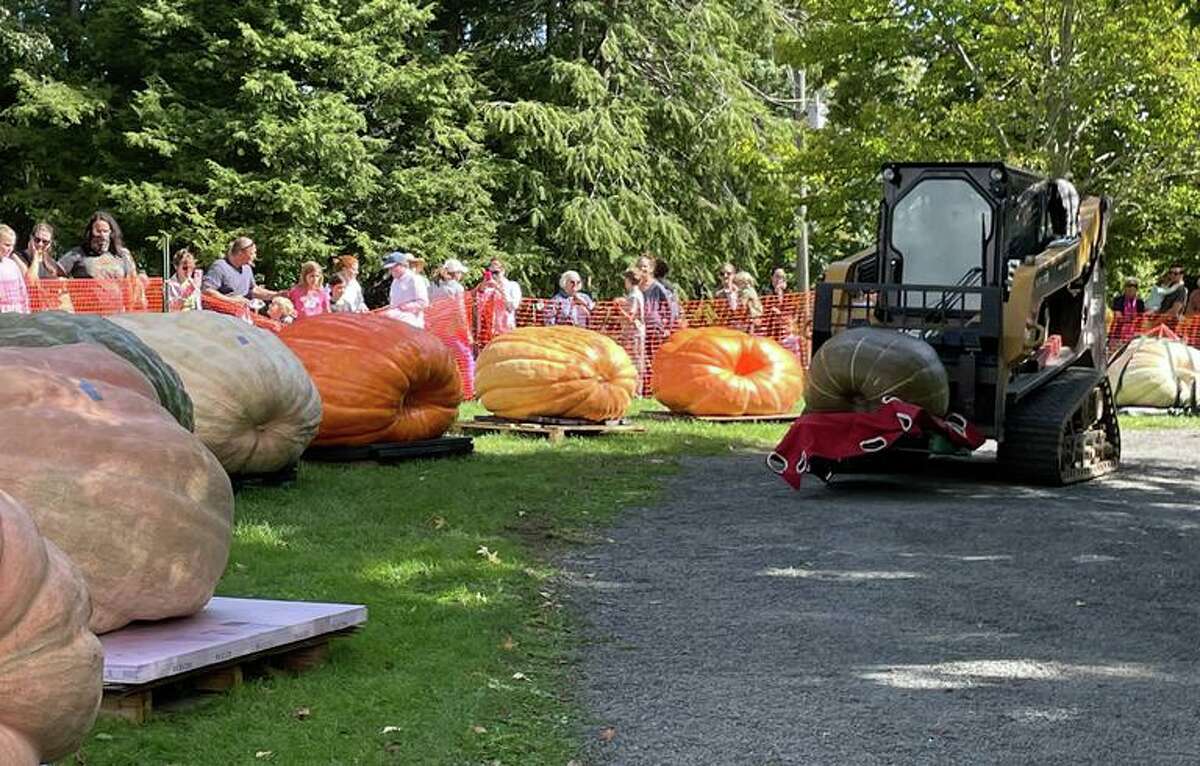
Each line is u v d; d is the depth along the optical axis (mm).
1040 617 7750
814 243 40875
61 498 5703
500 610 7512
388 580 8086
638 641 7125
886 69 28938
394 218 33500
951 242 12906
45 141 33125
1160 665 6785
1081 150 27531
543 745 5395
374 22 33844
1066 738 5625
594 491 11891
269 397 10648
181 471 6004
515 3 37906
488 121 34438
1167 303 25516
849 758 5348
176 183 32062
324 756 5098
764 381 17844
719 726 5719
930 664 6754
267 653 5930
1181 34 25156
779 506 11445
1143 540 10078
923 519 10867
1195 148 26531
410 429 13109
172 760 5016
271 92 31562
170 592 5922
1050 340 13656
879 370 11812
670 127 37469
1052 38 26422
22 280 13961
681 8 38000
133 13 32312
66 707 3697
